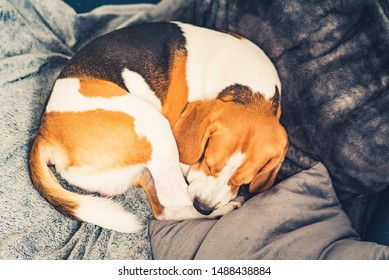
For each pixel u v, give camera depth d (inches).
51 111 50.3
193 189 51.2
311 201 51.4
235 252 48.7
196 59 54.5
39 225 49.1
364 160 52.4
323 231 49.6
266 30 55.2
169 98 54.2
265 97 52.0
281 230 49.9
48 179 48.9
